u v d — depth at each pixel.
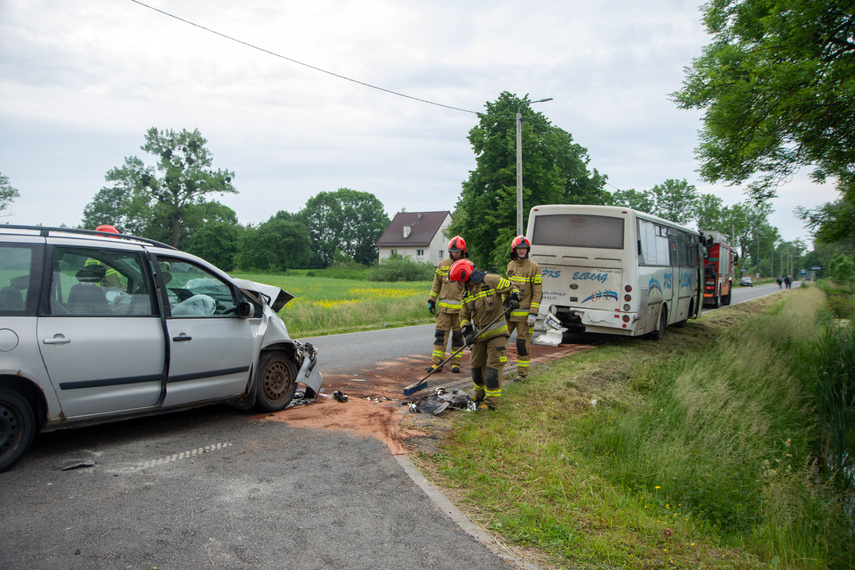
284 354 6.17
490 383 6.47
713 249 26.61
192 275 5.36
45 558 3.00
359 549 3.27
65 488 3.87
